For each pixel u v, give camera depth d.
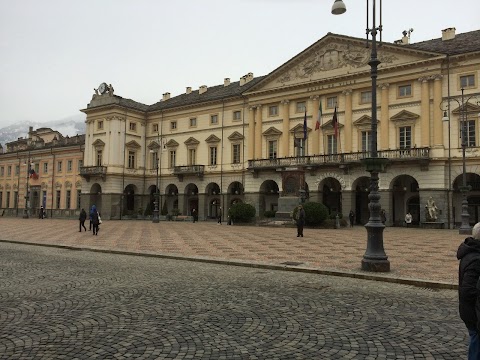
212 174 57.78
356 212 48.81
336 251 18.50
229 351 5.95
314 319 7.65
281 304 8.84
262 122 53.41
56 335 6.64
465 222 30.69
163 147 63.06
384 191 43.12
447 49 42.28
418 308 8.62
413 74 42.34
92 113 63.09
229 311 8.20
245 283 11.34
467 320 4.07
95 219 28.36
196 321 7.48
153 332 6.80
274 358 5.70
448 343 6.37
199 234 29.27
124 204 62.03
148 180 64.56
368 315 7.99
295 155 50.44
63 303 8.81
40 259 16.31
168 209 63.97
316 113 48.84
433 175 40.41
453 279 11.48
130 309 8.32
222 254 17.34
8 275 12.38
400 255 17.31
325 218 36.91
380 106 44.44
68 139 71.69
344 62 47.00
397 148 43.34
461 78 40.12
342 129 47.03
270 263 14.65
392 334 6.79
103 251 19.09
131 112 63.16
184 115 61.56
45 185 72.31
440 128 40.50
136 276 12.34
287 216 40.56
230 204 56.72
